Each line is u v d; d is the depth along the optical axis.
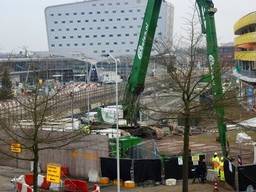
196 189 27.78
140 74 41.22
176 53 44.84
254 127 42.16
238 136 43.34
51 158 33.16
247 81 81.75
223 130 33.12
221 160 30.72
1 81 85.00
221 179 29.27
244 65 87.06
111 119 54.12
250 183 25.77
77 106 69.56
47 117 45.28
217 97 25.45
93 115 58.59
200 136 50.09
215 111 29.62
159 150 40.81
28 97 49.66
